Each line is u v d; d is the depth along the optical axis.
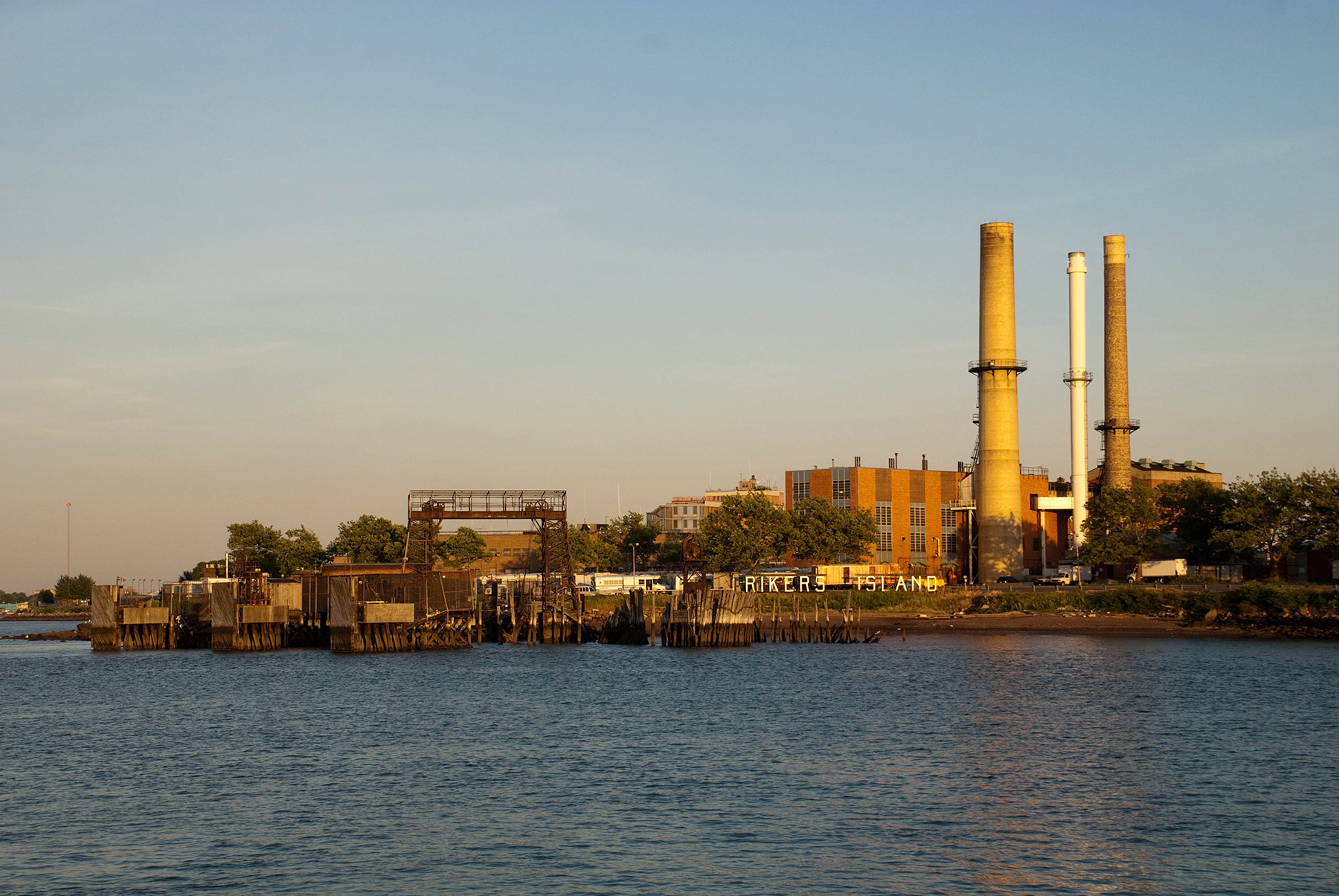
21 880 43.53
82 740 74.31
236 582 156.88
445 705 88.69
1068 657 119.94
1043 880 42.75
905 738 70.38
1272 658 114.88
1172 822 50.12
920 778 58.81
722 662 122.56
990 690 93.06
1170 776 58.91
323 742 71.75
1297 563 172.25
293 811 53.22
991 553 186.50
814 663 119.62
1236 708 80.94
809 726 75.94
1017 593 169.12
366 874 43.88
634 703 88.62
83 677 116.81
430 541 142.62
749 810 52.47
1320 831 48.59
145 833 49.75
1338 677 98.56
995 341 185.50
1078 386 194.88
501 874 43.75
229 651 141.50
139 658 138.25
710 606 141.12
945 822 50.31
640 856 45.75
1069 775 59.28
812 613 173.38
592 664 121.50
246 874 43.94
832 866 44.41
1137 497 181.62
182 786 58.97
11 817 52.66
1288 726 73.00
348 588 132.38
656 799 54.97
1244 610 145.00
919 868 44.09
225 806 54.38
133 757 67.62
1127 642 136.75
